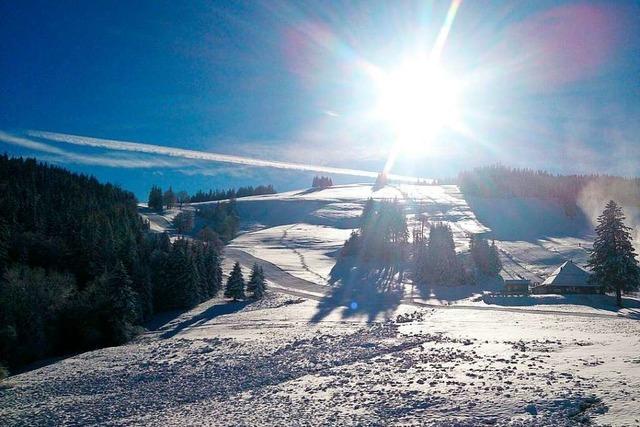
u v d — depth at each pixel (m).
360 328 51.38
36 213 85.31
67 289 61.50
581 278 77.44
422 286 84.88
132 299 58.31
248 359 39.31
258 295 78.38
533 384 22.41
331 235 153.00
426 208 181.88
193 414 25.78
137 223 106.12
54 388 36.31
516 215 169.62
